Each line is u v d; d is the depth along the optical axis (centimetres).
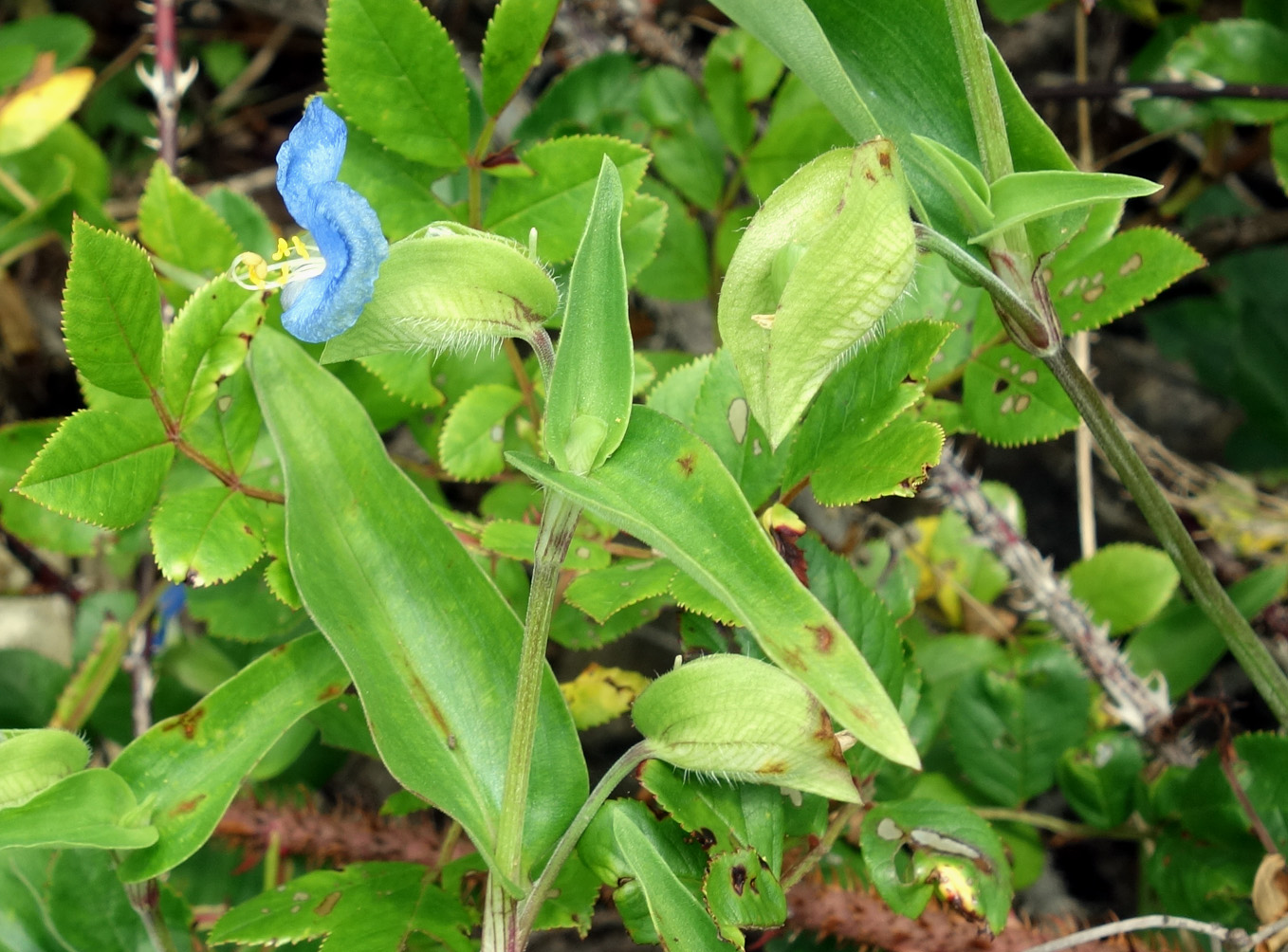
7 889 34
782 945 38
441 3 54
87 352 32
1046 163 32
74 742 31
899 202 29
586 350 28
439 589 32
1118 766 38
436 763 31
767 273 29
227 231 37
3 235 41
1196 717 38
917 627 42
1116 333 58
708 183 41
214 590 37
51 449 31
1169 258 34
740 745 30
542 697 32
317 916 32
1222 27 42
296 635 37
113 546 37
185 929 35
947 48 32
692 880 31
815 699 30
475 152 35
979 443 56
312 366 33
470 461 36
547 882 31
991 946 35
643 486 28
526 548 34
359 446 32
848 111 30
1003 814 38
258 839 37
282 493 34
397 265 28
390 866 33
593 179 35
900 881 33
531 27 34
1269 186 56
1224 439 56
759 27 31
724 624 33
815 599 28
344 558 32
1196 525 49
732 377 34
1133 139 56
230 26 60
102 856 35
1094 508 55
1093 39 56
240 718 32
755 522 28
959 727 38
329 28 34
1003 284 31
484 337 29
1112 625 43
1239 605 40
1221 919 36
